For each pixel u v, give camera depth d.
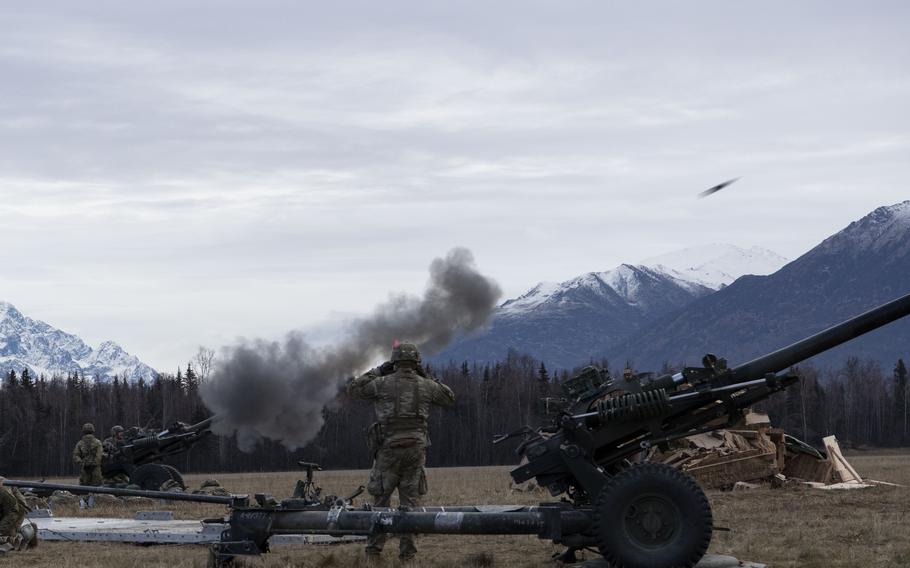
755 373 14.08
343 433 92.75
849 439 128.25
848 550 15.75
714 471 29.56
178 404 106.25
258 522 14.37
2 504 17.22
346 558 15.39
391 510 14.23
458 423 108.31
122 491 16.12
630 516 13.20
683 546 13.04
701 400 14.02
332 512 14.23
